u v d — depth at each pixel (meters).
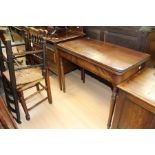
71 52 1.89
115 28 2.13
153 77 1.59
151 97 1.30
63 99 2.35
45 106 2.21
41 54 1.99
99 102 2.29
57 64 2.32
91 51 1.85
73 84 2.70
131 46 2.05
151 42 1.90
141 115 1.37
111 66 1.50
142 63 1.69
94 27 2.40
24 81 1.82
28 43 2.26
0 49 1.82
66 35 2.40
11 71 1.63
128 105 1.45
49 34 2.38
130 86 1.44
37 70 2.08
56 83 2.74
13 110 1.94
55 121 1.97
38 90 2.25
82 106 2.22
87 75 2.93
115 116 1.62
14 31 3.39
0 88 2.23
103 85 2.67
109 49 1.92
